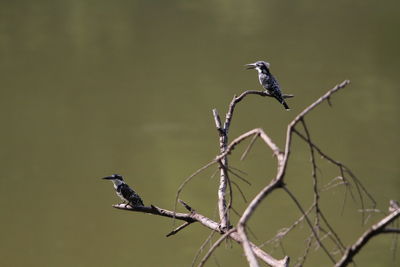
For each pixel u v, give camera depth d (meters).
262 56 46.00
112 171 31.91
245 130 35.66
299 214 25.20
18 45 48.75
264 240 23.48
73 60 46.69
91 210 28.62
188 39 49.31
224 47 48.62
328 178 28.16
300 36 49.84
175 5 58.03
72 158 33.66
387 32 49.47
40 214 28.20
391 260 21.23
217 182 29.89
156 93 41.72
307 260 20.95
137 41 49.72
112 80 43.91
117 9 57.31
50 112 39.41
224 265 22.25
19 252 25.44
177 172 31.17
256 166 30.50
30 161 33.19
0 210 28.50
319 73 43.00
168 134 35.84
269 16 54.56
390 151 31.84
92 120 38.16
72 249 25.42
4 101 40.62
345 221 23.69
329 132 34.56
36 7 57.44
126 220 27.86
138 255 24.78
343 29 50.84
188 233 26.34
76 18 54.41
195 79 43.59
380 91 39.56
